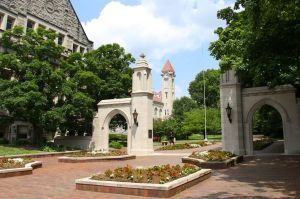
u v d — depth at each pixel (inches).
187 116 2274.9
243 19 661.9
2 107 1045.2
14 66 1036.5
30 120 1073.5
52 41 1093.8
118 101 1099.3
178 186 365.1
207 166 609.0
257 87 881.5
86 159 743.7
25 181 461.7
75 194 359.9
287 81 705.0
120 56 1412.4
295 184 409.7
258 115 1733.5
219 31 812.6
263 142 1228.5
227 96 911.7
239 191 372.2
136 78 1080.8
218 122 2162.9
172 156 916.6
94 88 1208.8
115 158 778.2
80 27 1780.3
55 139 1229.7
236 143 876.0
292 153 809.5
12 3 1347.2
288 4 417.7
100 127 1131.3
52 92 1078.4
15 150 933.2
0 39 1173.7
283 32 518.6
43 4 1520.7
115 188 362.9
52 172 568.7
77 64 1210.6
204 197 340.5
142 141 1017.5
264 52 550.6
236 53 627.8
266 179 458.6
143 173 402.0
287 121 828.0
